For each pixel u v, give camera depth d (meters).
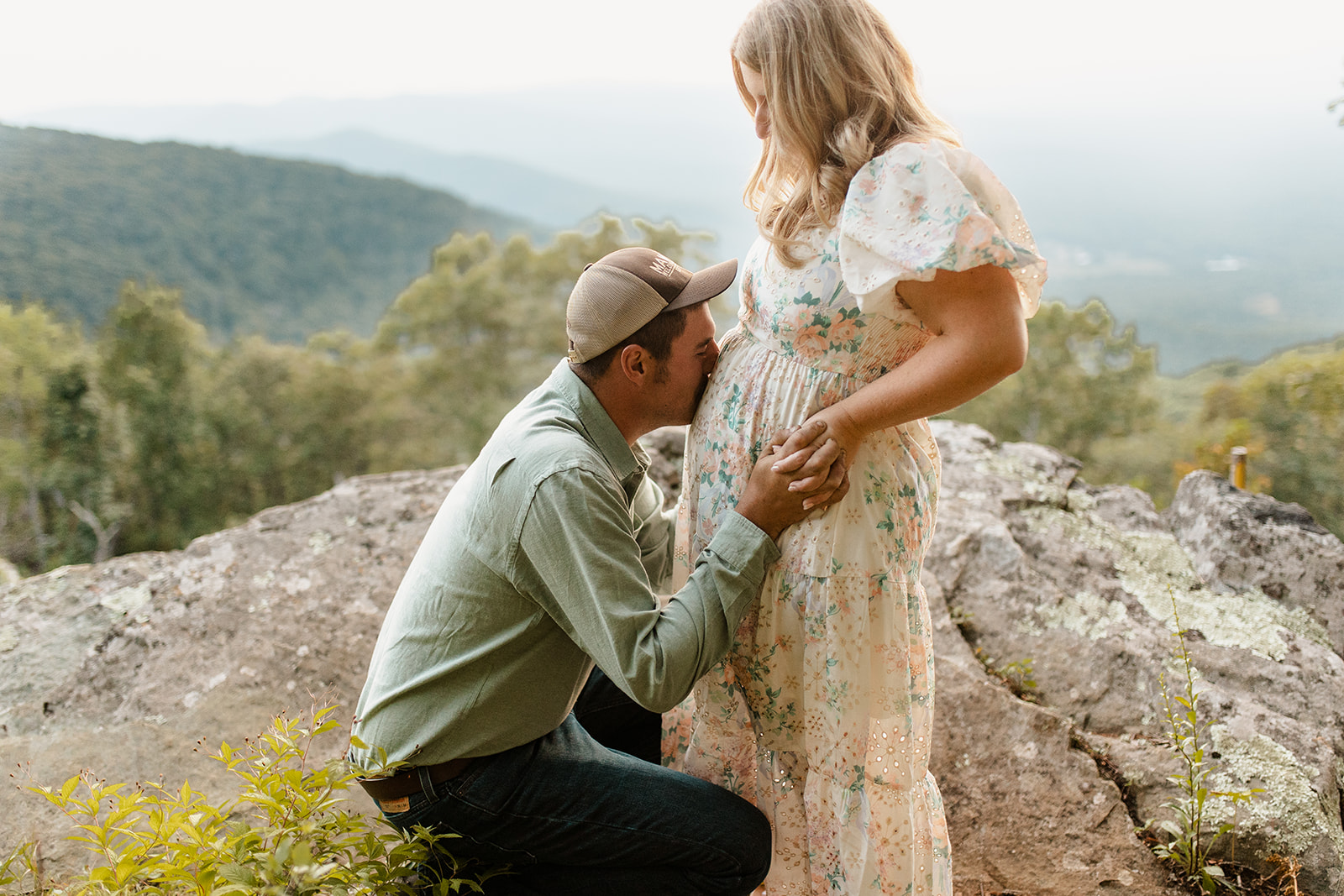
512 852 1.44
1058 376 41.25
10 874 1.58
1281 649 2.31
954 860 1.80
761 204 1.41
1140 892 1.72
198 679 2.19
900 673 1.38
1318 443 24.69
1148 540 2.79
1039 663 2.29
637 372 1.42
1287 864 1.72
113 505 34.84
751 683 1.47
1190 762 1.82
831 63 1.20
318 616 2.40
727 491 1.41
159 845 1.16
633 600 1.30
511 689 1.39
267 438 39.34
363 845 1.27
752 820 1.44
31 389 35.16
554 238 41.97
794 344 1.32
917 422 1.43
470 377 40.12
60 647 2.27
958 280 1.13
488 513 1.36
